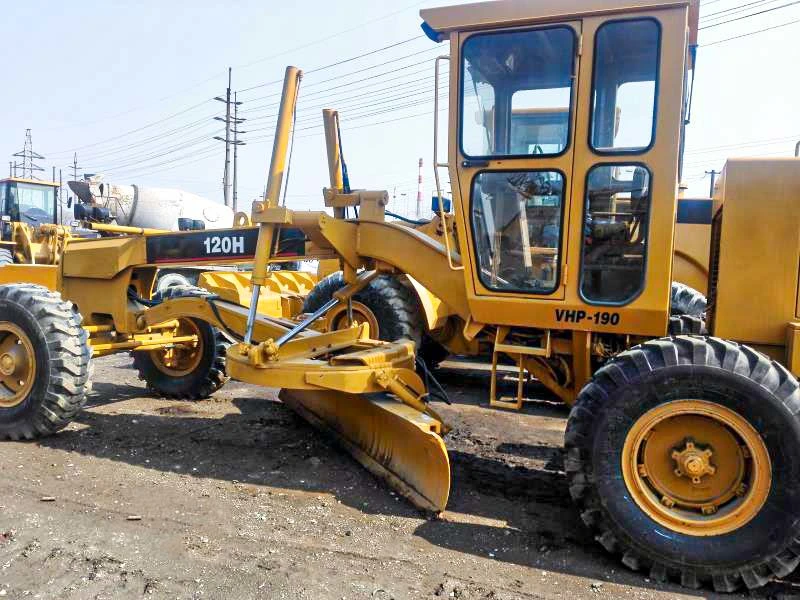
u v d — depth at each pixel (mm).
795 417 2715
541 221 3475
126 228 5863
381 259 4328
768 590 2812
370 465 4031
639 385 2922
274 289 10172
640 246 3312
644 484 2965
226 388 6539
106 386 6543
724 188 3320
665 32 3137
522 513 3551
